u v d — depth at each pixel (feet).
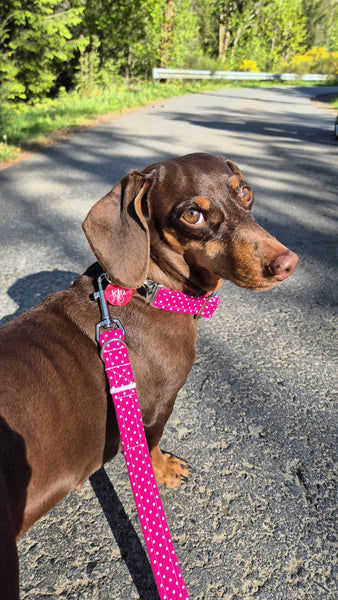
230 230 1.37
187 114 10.69
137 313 1.40
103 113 10.18
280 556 1.41
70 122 8.75
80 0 12.67
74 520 1.54
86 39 11.68
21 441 1.06
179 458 1.74
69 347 1.28
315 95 17.92
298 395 2.07
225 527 1.51
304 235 3.80
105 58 14.56
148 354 1.40
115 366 1.24
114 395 1.21
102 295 1.35
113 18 13.17
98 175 5.36
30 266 3.16
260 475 1.69
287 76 24.95
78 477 1.29
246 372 2.22
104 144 7.07
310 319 2.67
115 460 1.79
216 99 14.57
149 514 1.12
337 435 1.85
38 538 1.48
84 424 1.24
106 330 1.30
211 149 6.90
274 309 2.78
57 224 3.90
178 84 17.76
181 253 1.43
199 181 1.38
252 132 8.60
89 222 1.33
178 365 1.46
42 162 5.98
